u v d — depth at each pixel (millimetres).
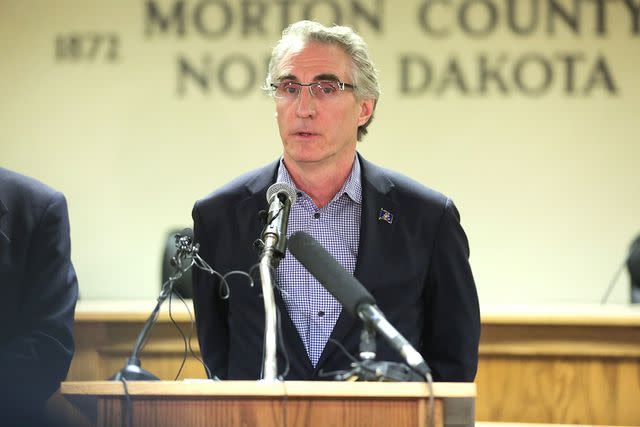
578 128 16547
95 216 16969
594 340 10008
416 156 16703
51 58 16984
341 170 6777
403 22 16594
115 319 10289
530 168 16641
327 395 4746
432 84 16641
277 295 6559
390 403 4785
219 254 6855
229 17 16781
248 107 16812
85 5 16953
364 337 5047
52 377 6508
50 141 16984
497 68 16578
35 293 6691
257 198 6867
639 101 16484
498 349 10094
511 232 16703
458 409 5070
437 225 6875
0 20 16984
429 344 6914
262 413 4797
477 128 16641
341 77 6574
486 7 16531
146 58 16875
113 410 4824
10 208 6770
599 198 16609
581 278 16641
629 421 9945
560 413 10000
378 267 6656
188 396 4789
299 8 16625
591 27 16469
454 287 6824
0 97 17000
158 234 16953
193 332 10234
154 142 16938
